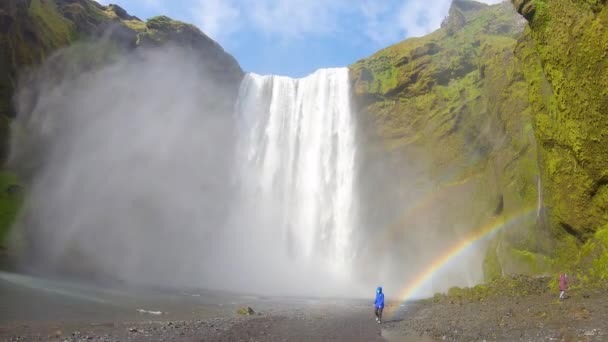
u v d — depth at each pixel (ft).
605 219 64.80
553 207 75.77
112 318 62.34
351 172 179.63
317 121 193.98
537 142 81.10
